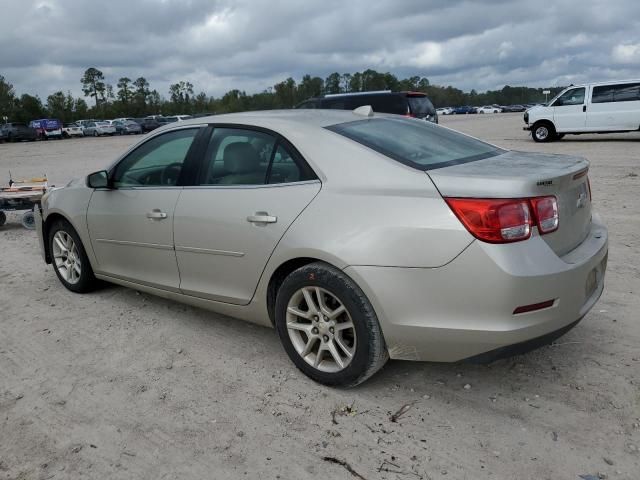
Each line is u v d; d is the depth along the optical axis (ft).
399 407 10.30
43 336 13.96
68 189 16.29
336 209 10.21
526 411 9.99
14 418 10.39
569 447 8.96
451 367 11.66
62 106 306.35
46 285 17.98
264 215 11.10
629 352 11.82
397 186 9.79
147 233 13.66
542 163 10.57
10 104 286.05
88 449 9.40
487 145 12.59
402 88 474.49
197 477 8.64
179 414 10.31
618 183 32.35
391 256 9.50
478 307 9.06
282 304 11.09
